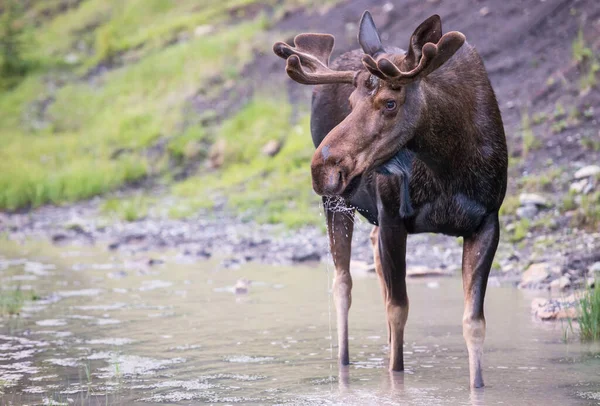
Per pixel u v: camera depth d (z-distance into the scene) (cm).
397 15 3938
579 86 2975
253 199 3306
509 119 3006
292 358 1438
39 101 5075
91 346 1550
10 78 5434
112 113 4616
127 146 4225
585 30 3225
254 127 3919
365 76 1122
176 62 4719
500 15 3522
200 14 5372
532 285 1967
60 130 4684
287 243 2741
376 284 2130
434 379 1287
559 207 2433
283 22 4581
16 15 5891
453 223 1227
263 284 2162
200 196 3534
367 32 1219
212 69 4472
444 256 2366
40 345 1562
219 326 1698
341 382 1284
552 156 2725
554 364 1343
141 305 1930
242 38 4566
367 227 2700
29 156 4394
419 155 1165
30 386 1293
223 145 3884
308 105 3975
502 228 2428
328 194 1087
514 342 1491
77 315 1831
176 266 2497
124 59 5288
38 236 3272
